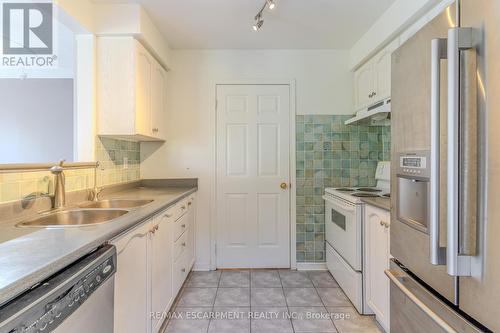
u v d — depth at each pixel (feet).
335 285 8.46
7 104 8.73
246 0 6.72
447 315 2.87
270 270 9.68
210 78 9.71
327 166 9.74
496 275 2.22
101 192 6.94
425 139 3.25
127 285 4.31
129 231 4.40
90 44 6.71
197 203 9.70
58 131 8.81
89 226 3.87
